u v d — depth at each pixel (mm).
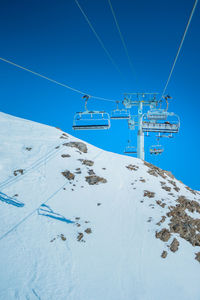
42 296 9312
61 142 27797
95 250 12750
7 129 29094
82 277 10812
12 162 20984
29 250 11812
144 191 20281
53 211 15383
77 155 25234
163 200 19078
